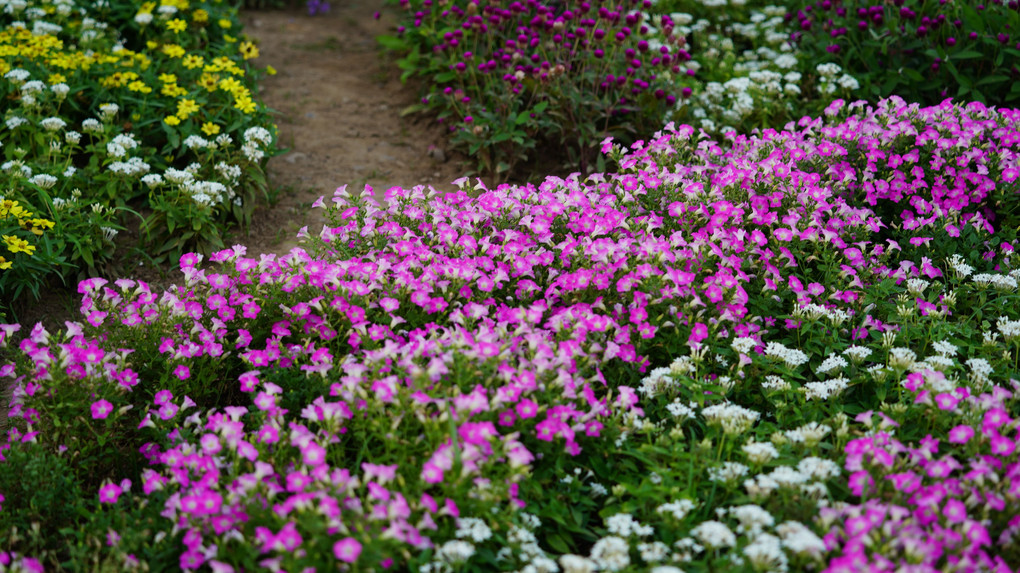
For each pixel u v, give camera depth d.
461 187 5.11
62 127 5.85
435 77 7.23
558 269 4.59
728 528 3.24
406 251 4.52
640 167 5.47
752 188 5.10
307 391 3.86
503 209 4.77
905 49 6.95
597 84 6.72
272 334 4.36
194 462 3.39
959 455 3.54
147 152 6.08
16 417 3.91
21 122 5.87
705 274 4.47
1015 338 4.21
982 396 3.63
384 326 3.97
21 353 4.04
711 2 8.57
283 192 6.49
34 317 5.08
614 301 4.30
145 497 3.72
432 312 4.23
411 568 2.98
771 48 8.33
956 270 4.76
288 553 2.88
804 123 5.91
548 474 3.57
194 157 6.32
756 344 4.24
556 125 6.48
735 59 8.02
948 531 3.00
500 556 3.20
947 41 6.69
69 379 3.73
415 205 4.95
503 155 6.70
